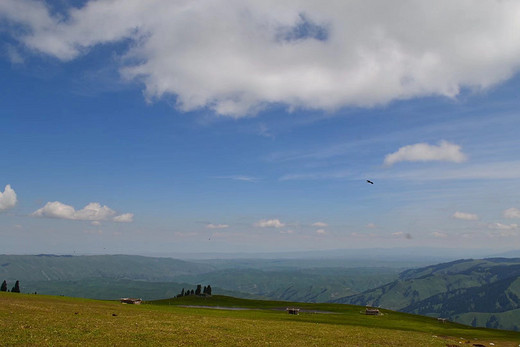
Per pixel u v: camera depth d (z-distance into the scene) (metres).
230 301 160.25
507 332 103.88
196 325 56.50
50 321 46.53
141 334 42.56
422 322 111.44
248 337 48.22
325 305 155.62
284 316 98.31
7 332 36.50
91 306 77.88
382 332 69.56
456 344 59.84
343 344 49.12
